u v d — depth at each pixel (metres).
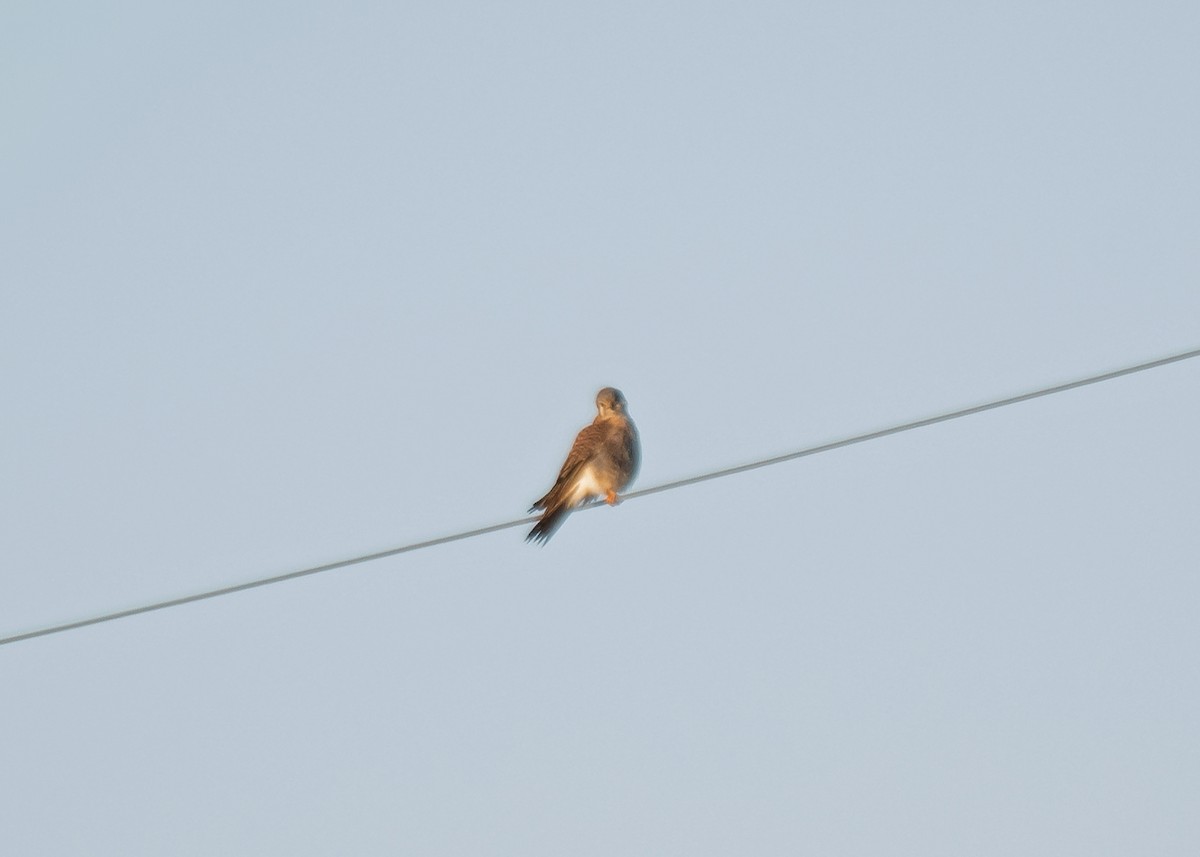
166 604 11.39
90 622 11.48
